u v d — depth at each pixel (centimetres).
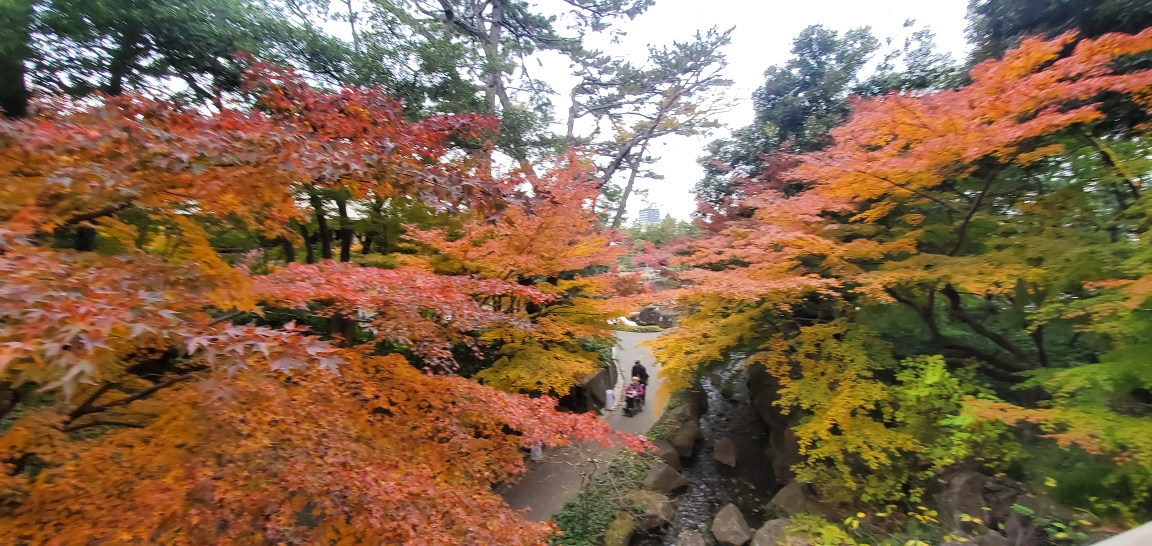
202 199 288
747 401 1463
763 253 745
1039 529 591
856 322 846
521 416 482
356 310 463
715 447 1193
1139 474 475
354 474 352
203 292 266
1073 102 651
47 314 171
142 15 697
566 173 934
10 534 287
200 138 262
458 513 378
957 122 558
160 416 373
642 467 1048
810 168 758
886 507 732
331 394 427
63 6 655
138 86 748
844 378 727
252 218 347
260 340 217
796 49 1530
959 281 597
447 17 1619
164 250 427
